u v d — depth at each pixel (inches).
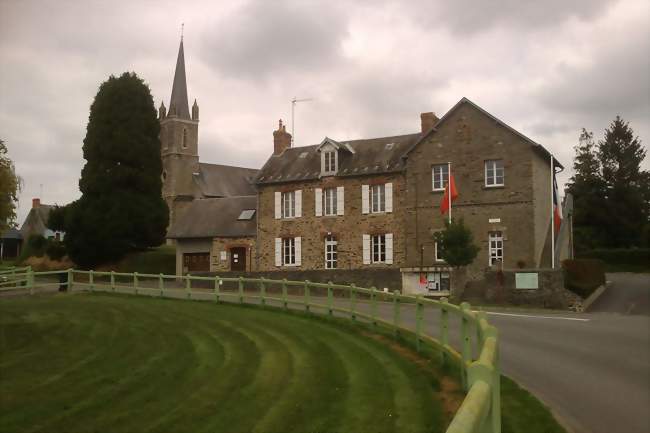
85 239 1851.6
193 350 598.5
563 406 357.1
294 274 1294.3
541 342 587.2
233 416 383.2
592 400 370.0
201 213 1785.2
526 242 1295.5
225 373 492.7
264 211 1612.9
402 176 1441.9
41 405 434.9
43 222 3161.9
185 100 3078.2
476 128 1357.0
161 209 1952.5
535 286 1043.9
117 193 1877.5
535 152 1326.3
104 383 486.3
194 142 3065.9
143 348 622.2
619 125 2427.4
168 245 2199.8
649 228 2283.5
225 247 1660.9
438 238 1165.1
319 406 383.2
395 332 579.8
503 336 626.8
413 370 449.4
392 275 1189.1
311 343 597.3
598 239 2301.9
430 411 344.5
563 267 1112.2
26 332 745.6
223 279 1003.9
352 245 1486.2
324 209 1533.0
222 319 794.2
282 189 1590.8
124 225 1851.6
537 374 445.1
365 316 665.6
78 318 848.9
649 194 2375.7
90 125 1931.6
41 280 1630.2
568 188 2410.2
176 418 387.2
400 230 1433.3
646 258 2031.3
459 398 366.9
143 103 1957.4
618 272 2006.6
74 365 559.8
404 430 321.7
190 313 862.5
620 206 2287.2
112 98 1925.4
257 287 1326.3
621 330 660.1
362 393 400.8
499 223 1318.9
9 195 1120.8
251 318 794.2
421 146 1406.3
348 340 600.7
